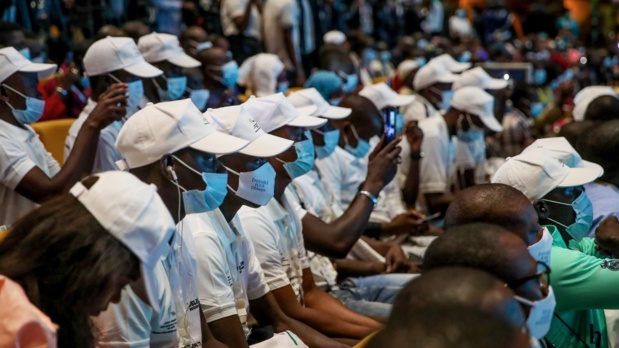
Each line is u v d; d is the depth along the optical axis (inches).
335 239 162.2
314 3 425.1
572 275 121.3
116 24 325.1
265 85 296.7
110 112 171.0
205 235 126.3
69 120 224.5
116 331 100.7
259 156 130.9
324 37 434.3
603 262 121.1
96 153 189.2
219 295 125.8
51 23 326.0
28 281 86.0
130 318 101.4
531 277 89.9
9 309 82.0
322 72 267.9
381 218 225.5
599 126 187.9
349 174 213.5
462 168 265.6
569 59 581.6
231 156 132.1
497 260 88.9
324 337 142.0
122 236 86.3
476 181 268.5
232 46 362.3
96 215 86.4
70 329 87.7
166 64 225.8
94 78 201.6
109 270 85.7
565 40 668.7
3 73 167.8
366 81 419.8
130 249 86.8
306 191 184.9
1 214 170.1
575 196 144.8
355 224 164.4
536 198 142.7
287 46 380.2
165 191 116.7
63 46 313.6
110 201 86.8
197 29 293.7
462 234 91.6
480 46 597.0
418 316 66.8
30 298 86.0
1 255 87.4
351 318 154.8
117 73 200.1
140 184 89.9
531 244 115.9
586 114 242.5
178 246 118.7
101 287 86.3
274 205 151.7
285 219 154.4
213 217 130.6
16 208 170.6
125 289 101.0
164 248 89.5
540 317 91.3
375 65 457.7
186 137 116.0
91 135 169.5
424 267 94.5
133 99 204.4
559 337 128.6
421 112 293.7
